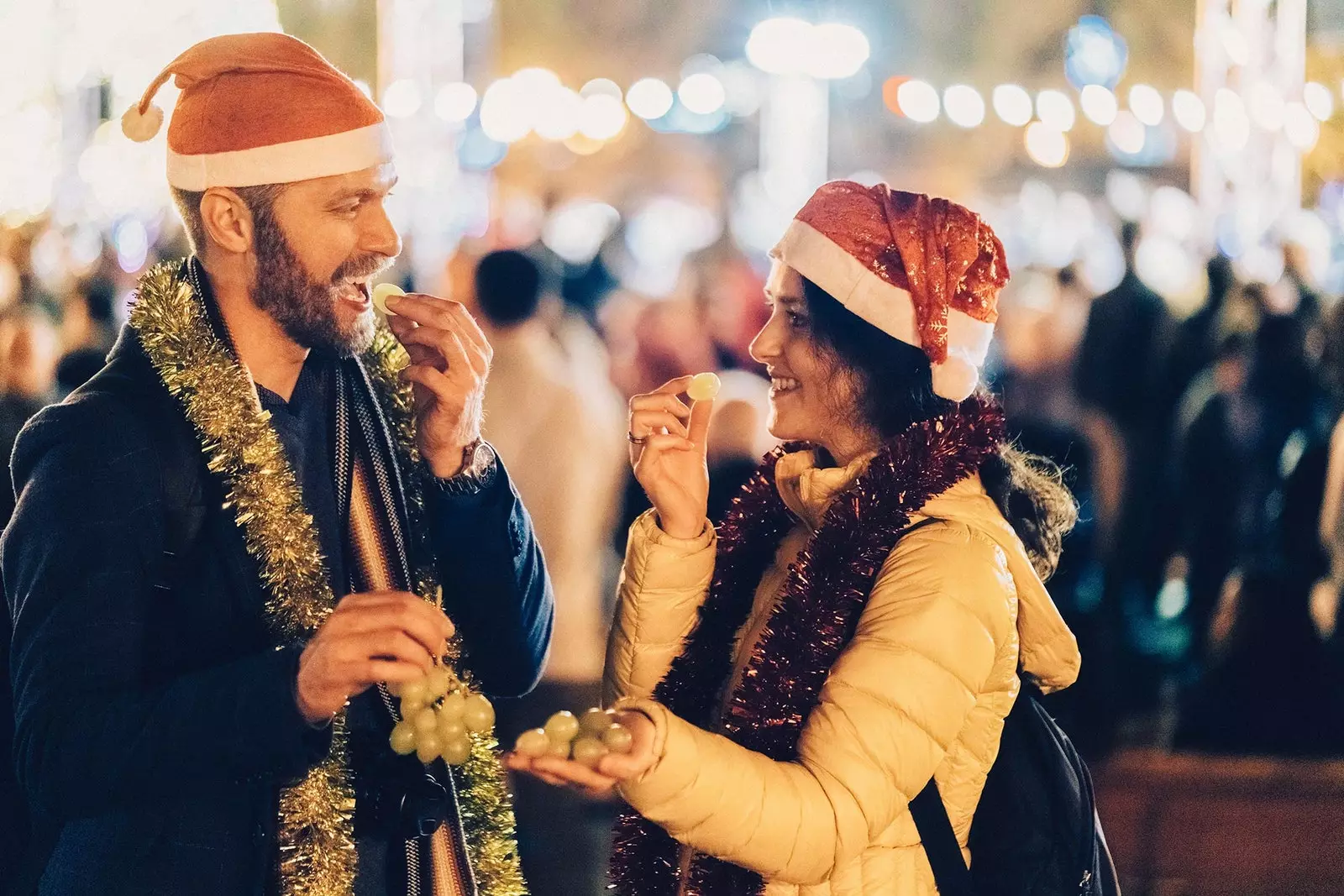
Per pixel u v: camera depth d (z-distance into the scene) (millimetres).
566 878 5266
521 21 19641
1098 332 7891
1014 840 2256
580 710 5770
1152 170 14367
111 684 2191
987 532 2256
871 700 2107
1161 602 6770
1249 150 10320
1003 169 16734
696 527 2490
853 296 2301
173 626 2305
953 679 2135
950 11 17234
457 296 7574
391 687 2209
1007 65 17328
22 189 9906
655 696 2449
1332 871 5242
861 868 2191
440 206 10875
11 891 2373
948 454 2270
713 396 2512
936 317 2275
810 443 2506
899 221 2307
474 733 2195
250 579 2330
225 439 2316
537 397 5574
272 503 2322
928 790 2193
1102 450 7148
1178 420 7234
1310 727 5555
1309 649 5609
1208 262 8180
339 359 2539
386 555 2492
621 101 10516
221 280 2436
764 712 2199
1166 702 5809
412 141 10469
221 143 2371
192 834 2260
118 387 2326
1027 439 6664
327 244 2377
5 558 2281
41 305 9336
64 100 9969
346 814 2336
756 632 2434
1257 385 7027
